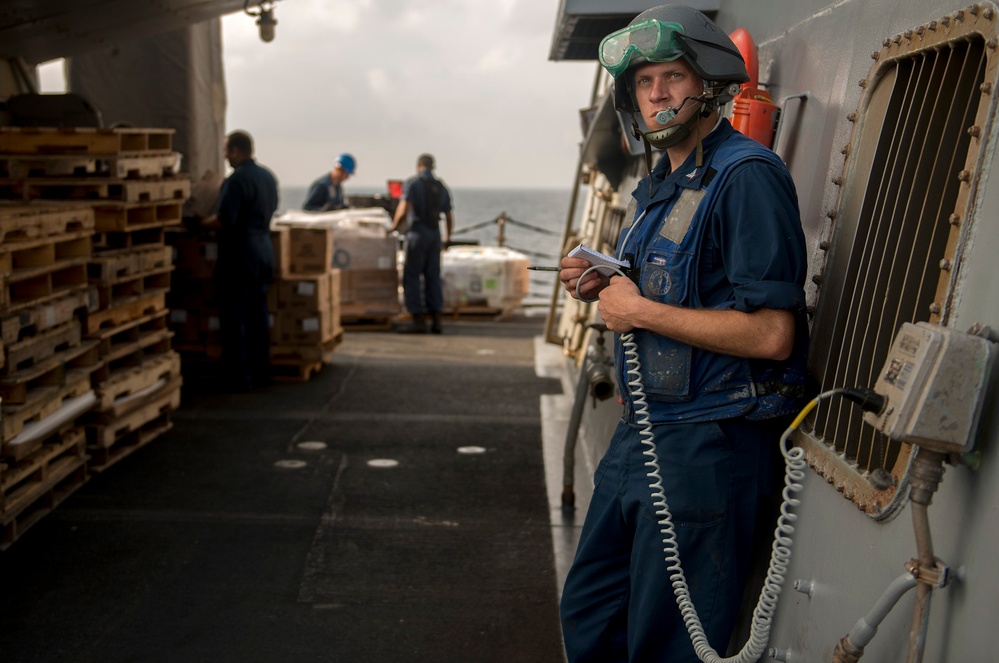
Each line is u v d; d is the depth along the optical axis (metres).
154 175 6.34
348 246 11.62
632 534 2.58
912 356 1.56
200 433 6.69
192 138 8.93
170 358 6.56
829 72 2.74
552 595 4.14
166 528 4.85
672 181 2.37
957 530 1.58
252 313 8.12
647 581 2.36
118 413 5.69
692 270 2.29
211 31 9.19
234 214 7.71
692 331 2.20
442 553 4.59
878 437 1.98
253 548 4.61
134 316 5.98
